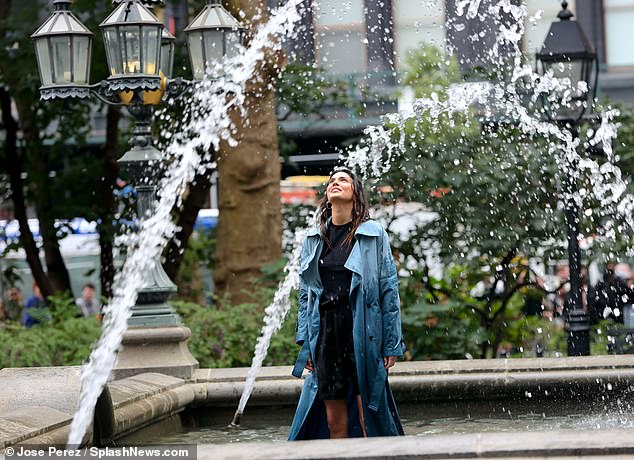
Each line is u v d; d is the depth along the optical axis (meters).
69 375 8.97
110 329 9.88
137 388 9.01
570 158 12.88
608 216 14.55
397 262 14.38
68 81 11.23
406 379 9.64
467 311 14.41
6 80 18.92
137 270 10.52
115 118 20.28
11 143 21.02
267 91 16.30
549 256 14.27
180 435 9.18
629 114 15.62
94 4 18.72
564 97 12.79
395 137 14.20
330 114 21.27
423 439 5.46
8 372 9.13
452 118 14.32
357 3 22.97
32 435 6.59
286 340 13.30
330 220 7.48
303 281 7.43
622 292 15.05
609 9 29.23
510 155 14.13
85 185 20.61
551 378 9.62
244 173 16.30
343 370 7.29
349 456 5.24
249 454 5.36
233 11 15.62
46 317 15.69
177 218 21.00
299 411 7.43
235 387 9.70
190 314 14.29
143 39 11.01
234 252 16.38
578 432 5.46
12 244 21.12
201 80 11.72
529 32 24.92
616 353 14.38
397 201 14.62
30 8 18.80
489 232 14.15
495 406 9.67
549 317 14.97
